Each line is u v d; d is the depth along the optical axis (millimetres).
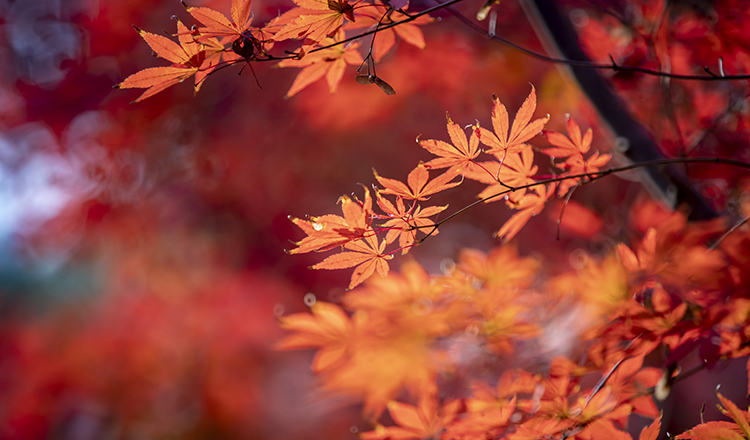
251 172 4227
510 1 2447
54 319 5023
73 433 4250
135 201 4148
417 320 1475
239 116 3971
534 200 1392
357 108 3445
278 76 3768
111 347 4512
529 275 1508
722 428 1347
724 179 1526
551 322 1521
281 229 4449
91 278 5191
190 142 3947
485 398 1452
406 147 3994
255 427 4328
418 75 2963
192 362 4641
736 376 2611
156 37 1302
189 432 4383
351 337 1476
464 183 3920
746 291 1397
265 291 4500
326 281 4375
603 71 1601
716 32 1513
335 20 1319
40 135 3551
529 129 1343
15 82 3162
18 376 4363
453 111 3326
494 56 2746
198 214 4410
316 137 3965
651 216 1601
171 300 4676
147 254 4598
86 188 4008
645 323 1394
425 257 4039
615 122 1517
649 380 1415
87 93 3203
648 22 1596
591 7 1712
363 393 1504
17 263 5379
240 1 1305
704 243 1447
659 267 1431
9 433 4129
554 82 2039
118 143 3693
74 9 3029
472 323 1487
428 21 1379
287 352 4629
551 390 1411
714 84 1591
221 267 4617
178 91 3652
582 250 1740
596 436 1395
